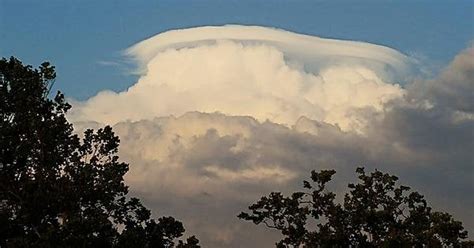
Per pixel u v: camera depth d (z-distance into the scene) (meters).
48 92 64.50
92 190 61.44
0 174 60.44
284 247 70.25
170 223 64.94
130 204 64.31
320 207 71.00
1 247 58.38
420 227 70.12
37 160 62.34
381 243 67.56
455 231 68.19
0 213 58.38
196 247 64.31
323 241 68.38
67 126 63.25
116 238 59.91
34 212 59.09
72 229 56.66
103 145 64.06
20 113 62.53
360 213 70.06
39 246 55.06
